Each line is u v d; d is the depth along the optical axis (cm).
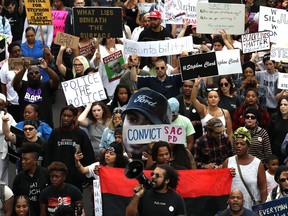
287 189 1986
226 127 2292
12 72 2538
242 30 2589
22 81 2403
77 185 2200
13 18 2908
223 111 2294
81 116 2312
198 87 2350
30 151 2102
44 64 2394
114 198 2016
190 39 2534
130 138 2042
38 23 2548
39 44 2700
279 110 2306
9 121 2289
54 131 2206
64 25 2798
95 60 2545
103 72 2536
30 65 2403
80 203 1978
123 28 2759
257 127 2233
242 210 1908
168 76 2408
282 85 2419
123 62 2516
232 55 2383
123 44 2564
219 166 2091
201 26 2594
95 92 2359
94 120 2314
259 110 2317
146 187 1833
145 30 2669
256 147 2228
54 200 2044
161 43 2530
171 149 2036
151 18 2650
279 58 2519
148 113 2086
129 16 2952
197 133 2297
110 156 2084
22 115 2411
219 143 2148
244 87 2442
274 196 2008
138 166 1800
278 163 2109
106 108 2316
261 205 1906
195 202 2017
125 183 2017
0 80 2558
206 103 2350
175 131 2034
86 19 2522
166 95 2403
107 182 2019
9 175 2423
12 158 2311
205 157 2153
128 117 2092
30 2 2544
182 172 2017
